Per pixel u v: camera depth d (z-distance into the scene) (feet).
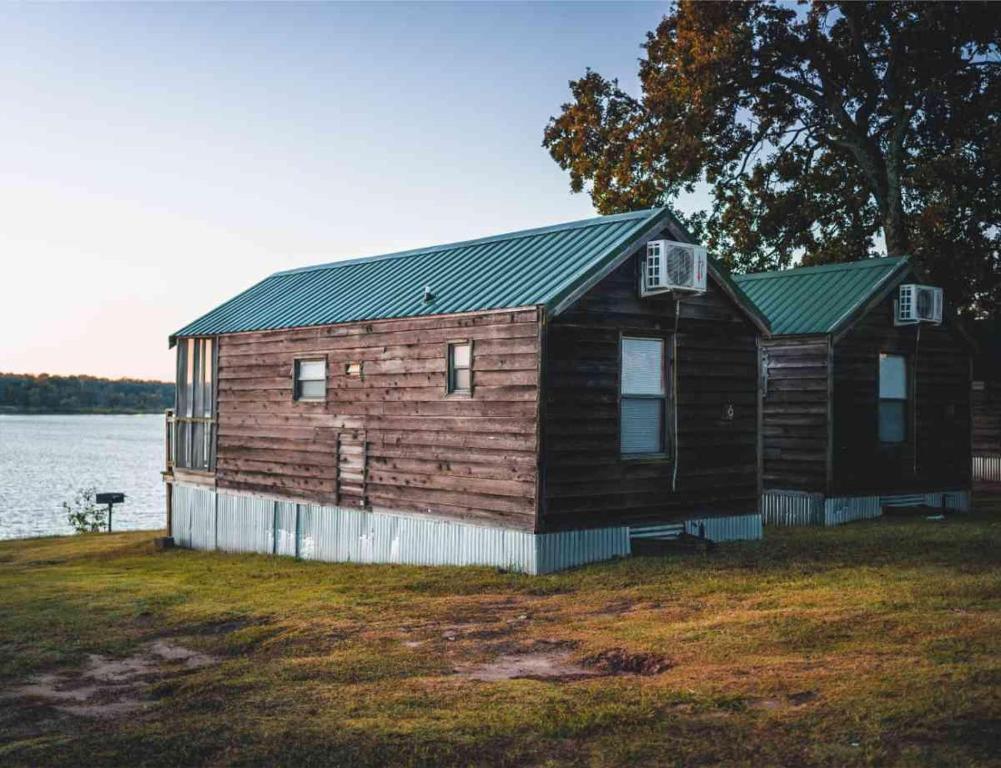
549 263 57.16
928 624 33.83
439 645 36.96
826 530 66.33
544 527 51.52
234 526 77.71
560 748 24.94
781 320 76.33
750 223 115.75
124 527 147.74
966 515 77.41
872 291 74.13
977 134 102.32
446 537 57.47
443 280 63.05
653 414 57.31
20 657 38.96
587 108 117.50
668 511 57.26
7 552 92.89
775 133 117.50
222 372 79.56
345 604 46.83
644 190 111.45
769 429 76.33
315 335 69.21
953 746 22.97
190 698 31.65
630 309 55.67
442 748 25.25
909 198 106.42
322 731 27.07
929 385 79.77
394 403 61.93
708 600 41.86
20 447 453.17
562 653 35.01
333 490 67.26
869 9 102.37
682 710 26.99
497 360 54.08
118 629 44.60
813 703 26.48
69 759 26.12
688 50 106.52
